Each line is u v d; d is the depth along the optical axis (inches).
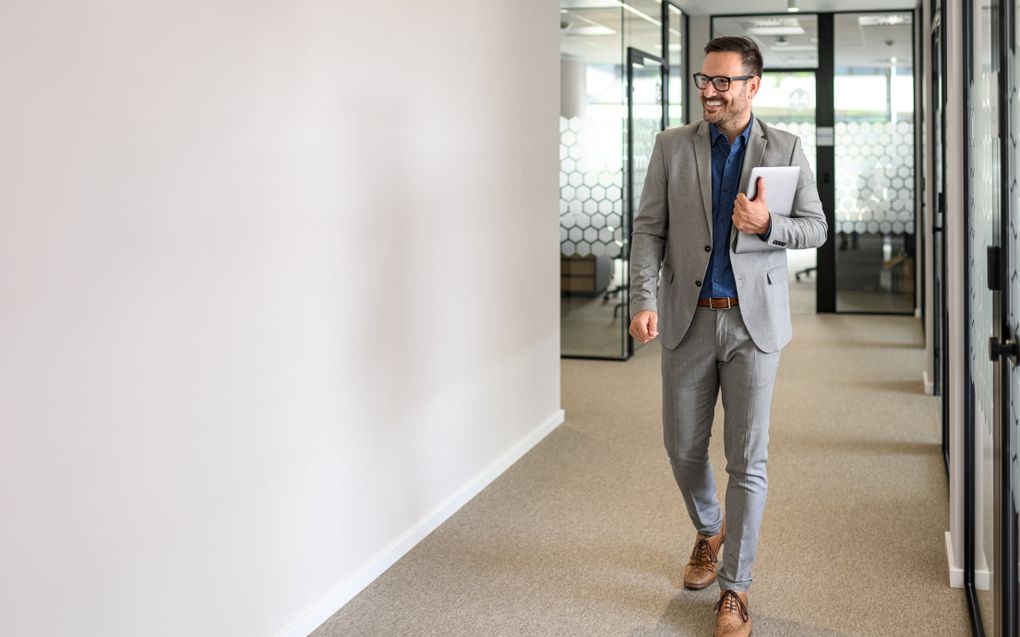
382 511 133.3
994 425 90.4
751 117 112.5
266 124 104.0
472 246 161.5
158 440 89.7
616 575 129.9
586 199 300.0
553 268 206.7
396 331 135.6
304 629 113.7
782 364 285.0
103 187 81.7
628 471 177.3
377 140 128.2
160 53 87.6
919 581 126.6
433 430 148.7
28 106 74.4
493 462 174.7
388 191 131.6
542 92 194.2
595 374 275.1
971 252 119.0
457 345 156.9
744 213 105.3
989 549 106.3
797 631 112.9
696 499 122.3
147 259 87.1
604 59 293.7
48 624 78.5
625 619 116.6
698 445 117.7
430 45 142.9
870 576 128.4
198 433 95.1
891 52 380.8
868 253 390.9
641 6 307.0
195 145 92.7
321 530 118.2
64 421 79.1
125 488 86.0
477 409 166.4
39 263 76.0
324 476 118.4
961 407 121.7
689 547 139.5
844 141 388.8
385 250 131.6
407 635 113.5
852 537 142.9
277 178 106.3
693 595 123.3
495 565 134.0
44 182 76.1
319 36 113.7
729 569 112.3
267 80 103.9
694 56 386.6
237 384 100.8
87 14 79.4
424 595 124.5
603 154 297.6
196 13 92.2
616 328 300.4
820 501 159.8
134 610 87.8
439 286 149.2
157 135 87.7
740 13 378.0
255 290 103.2
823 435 202.8
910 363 281.7
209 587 97.9
